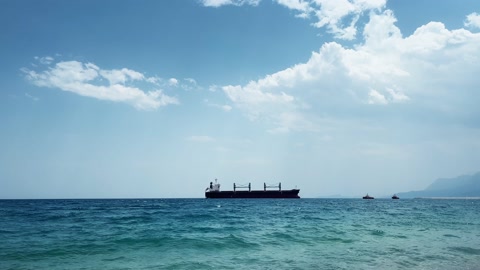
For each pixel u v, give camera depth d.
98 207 82.94
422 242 23.58
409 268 16.00
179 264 16.44
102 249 20.00
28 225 33.16
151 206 90.12
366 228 31.39
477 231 30.31
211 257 18.22
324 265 16.44
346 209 73.56
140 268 15.56
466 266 16.50
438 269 15.82
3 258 17.47
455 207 90.06
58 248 20.08
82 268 15.52
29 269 15.25
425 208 82.00
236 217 45.16
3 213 53.34
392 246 21.88
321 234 26.86
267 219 41.94
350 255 18.95
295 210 67.31
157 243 21.94
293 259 17.81
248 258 18.03
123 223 35.44
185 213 54.03
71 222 36.59
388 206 97.12
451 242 23.70
